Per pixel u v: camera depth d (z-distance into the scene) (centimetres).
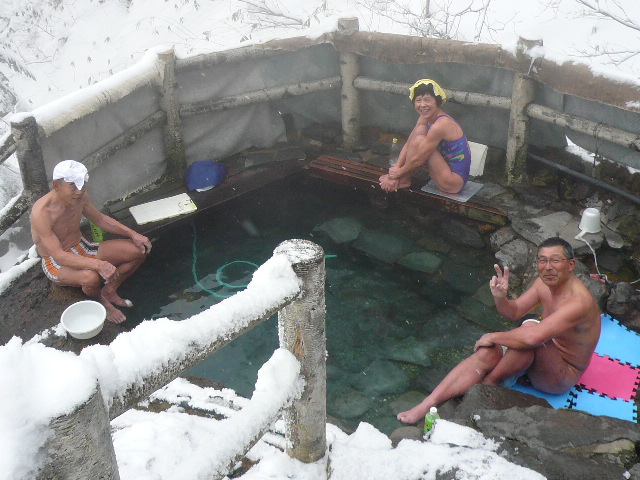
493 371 349
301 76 621
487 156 577
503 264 485
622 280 451
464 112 584
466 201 528
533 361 349
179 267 510
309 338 180
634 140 464
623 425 261
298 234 547
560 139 553
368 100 632
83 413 86
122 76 512
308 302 172
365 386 399
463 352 422
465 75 562
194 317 137
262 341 440
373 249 524
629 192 496
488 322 445
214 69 584
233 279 498
